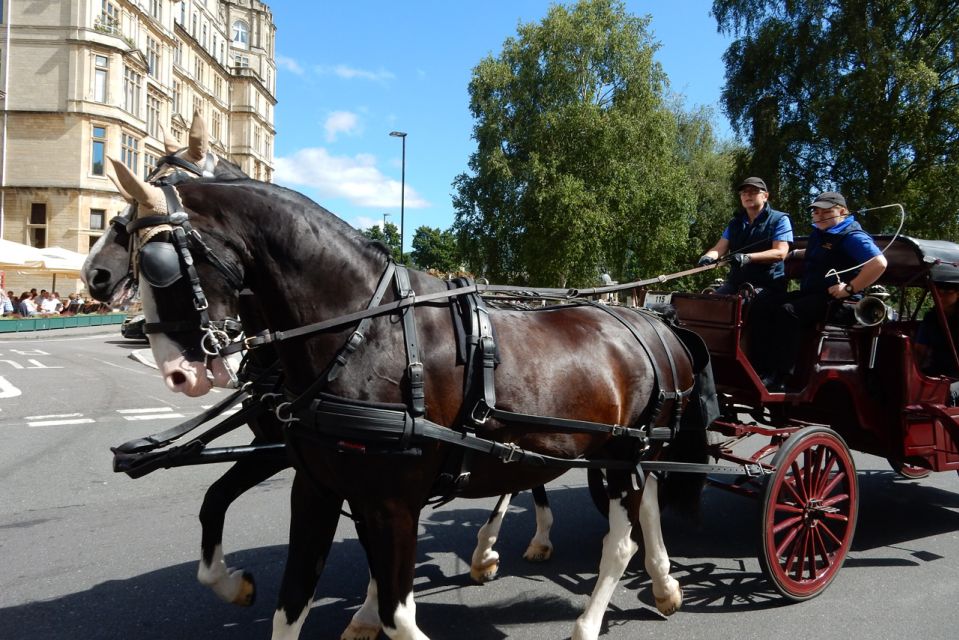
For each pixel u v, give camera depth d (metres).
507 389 2.82
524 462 2.88
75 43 35.69
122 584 3.99
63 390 11.27
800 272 5.55
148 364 15.45
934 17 20.91
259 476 3.72
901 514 5.66
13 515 5.18
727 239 5.13
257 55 64.88
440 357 2.70
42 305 29.00
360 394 2.56
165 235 2.41
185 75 49.34
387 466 2.55
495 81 24.45
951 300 5.23
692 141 35.91
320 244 2.66
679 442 3.93
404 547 2.61
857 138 20.16
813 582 3.98
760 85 22.42
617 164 23.70
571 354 3.12
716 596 4.00
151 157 41.38
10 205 35.91
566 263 23.41
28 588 3.91
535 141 23.97
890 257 4.91
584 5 24.50
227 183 2.64
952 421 4.75
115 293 2.46
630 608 3.83
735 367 4.35
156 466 3.22
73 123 35.97
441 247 62.47
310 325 2.60
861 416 4.74
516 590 4.07
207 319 2.45
